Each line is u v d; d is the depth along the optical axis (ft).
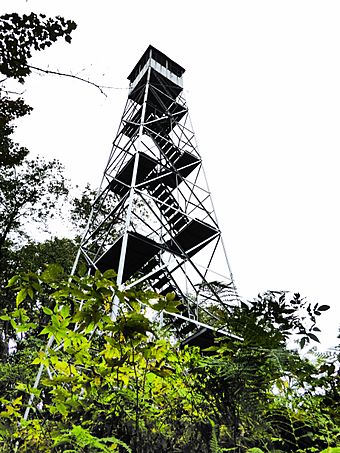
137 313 6.77
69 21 14.64
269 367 6.78
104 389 7.39
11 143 41.34
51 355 7.50
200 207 50.52
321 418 6.75
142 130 51.62
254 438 6.66
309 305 8.07
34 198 78.64
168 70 67.15
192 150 58.39
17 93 16.22
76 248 79.61
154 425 7.45
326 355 7.59
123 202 50.60
